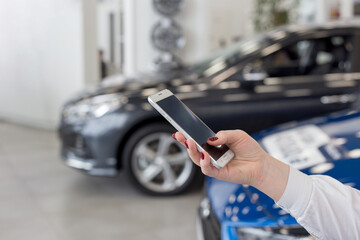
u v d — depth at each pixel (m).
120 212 3.13
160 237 2.76
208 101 3.21
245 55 3.34
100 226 2.92
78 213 3.14
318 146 1.76
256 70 3.28
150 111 3.22
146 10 6.95
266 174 0.89
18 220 3.04
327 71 3.35
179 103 0.96
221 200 1.63
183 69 3.73
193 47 7.19
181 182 3.38
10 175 4.08
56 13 6.15
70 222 2.99
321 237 0.89
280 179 0.89
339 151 1.68
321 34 3.37
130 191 3.55
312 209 0.87
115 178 3.90
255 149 0.90
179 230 2.85
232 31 8.27
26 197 3.48
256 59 3.32
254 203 1.51
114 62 9.19
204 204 1.81
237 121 3.23
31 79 6.59
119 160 3.35
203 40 7.18
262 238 1.40
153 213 3.11
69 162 3.47
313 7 7.28
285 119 3.27
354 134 1.82
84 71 5.96
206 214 1.74
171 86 3.30
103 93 3.38
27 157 4.74
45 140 5.62
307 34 3.36
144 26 6.98
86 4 5.89
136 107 3.23
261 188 0.90
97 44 6.05
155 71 3.97
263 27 7.77
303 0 7.48
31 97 6.62
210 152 0.87
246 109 3.23
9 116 7.07
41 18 6.34
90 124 3.30
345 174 1.51
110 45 9.39
